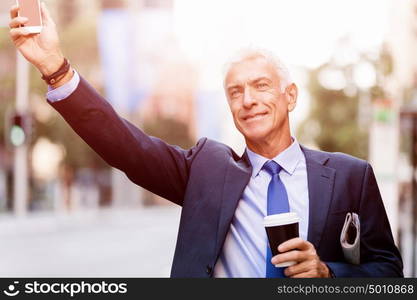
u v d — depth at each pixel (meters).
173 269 3.03
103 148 2.95
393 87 18.50
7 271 18.70
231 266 2.97
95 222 43.31
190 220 3.04
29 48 2.87
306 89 29.02
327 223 2.97
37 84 43.56
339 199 3.02
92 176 55.66
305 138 30.59
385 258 3.08
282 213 2.92
